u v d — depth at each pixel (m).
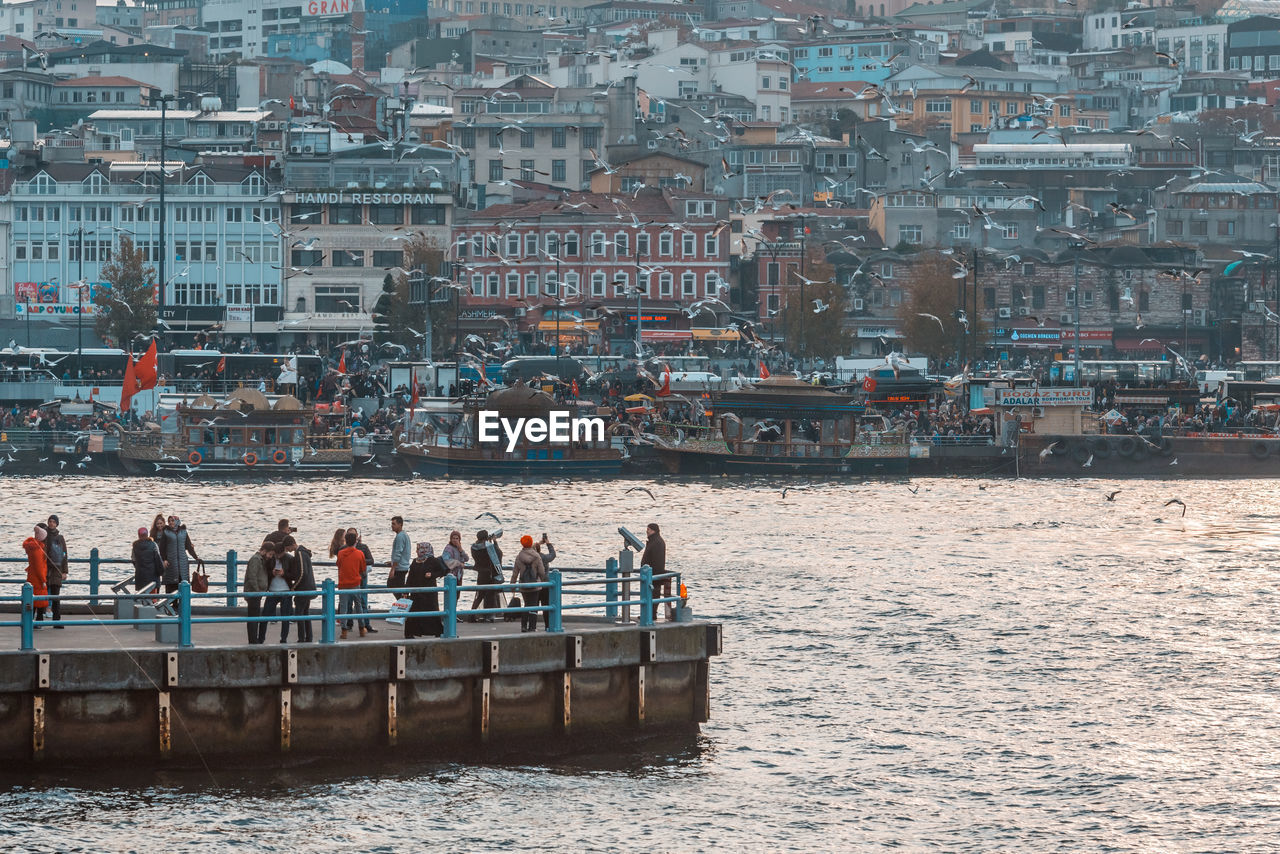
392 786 64.94
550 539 142.50
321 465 196.12
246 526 149.00
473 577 98.88
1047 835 67.31
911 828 67.69
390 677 64.50
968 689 89.44
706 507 169.88
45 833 60.59
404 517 156.88
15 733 61.12
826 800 70.19
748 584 121.38
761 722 81.38
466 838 62.97
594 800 67.25
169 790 62.56
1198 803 71.38
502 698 66.81
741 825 66.62
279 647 62.78
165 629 64.31
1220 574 130.25
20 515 155.25
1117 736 80.69
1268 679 92.88
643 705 69.94
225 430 195.00
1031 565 133.75
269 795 63.31
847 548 141.38
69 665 60.88
